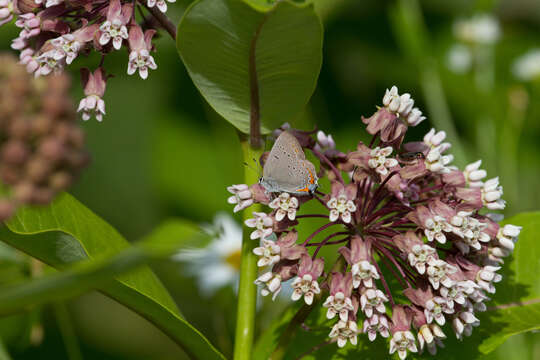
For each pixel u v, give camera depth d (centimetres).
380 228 53
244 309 54
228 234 65
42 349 59
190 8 51
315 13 51
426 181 53
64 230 52
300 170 52
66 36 52
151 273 54
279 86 53
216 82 53
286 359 55
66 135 46
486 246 53
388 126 52
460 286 52
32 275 58
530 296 55
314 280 51
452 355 54
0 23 53
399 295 56
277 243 52
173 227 47
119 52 58
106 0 53
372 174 52
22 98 46
